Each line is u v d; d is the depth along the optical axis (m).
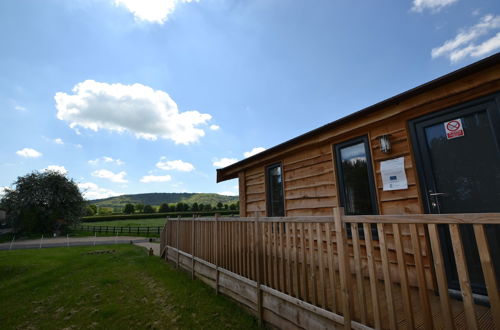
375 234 3.60
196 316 3.47
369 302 2.65
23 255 11.88
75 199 28.45
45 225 26.47
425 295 1.58
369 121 3.54
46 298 5.00
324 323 2.31
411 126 3.22
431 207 2.93
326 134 4.23
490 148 2.51
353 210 3.93
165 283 5.25
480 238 1.34
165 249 8.45
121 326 3.37
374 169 3.62
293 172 5.19
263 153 5.70
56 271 7.88
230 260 4.00
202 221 5.27
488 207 2.49
